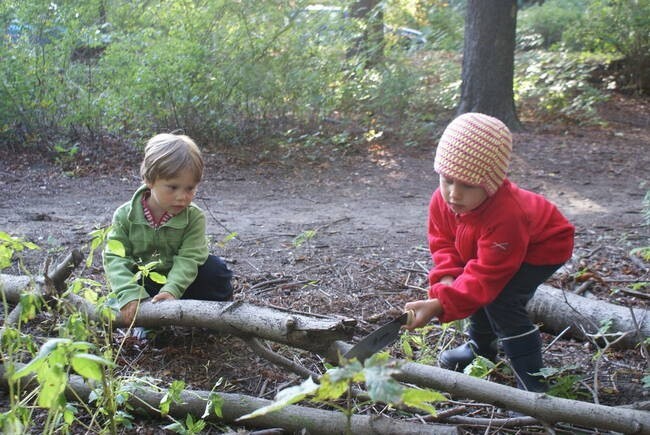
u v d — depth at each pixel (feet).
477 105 39.19
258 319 9.87
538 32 60.70
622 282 15.92
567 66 47.44
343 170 31.19
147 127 31.55
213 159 30.99
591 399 10.59
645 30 50.06
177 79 30.50
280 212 24.04
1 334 8.13
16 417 6.88
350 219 23.07
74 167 28.84
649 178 30.68
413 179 30.09
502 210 9.73
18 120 30.58
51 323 11.71
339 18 36.50
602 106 46.93
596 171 31.81
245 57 32.63
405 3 46.98
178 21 32.53
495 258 9.71
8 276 12.64
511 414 10.10
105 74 31.71
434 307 9.52
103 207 23.62
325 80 35.45
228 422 9.52
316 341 9.46
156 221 11.68
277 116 35.35
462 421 9.66
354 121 38.17
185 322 10.43
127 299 10.80
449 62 46.24
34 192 25.38
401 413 9.88
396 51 40.50
